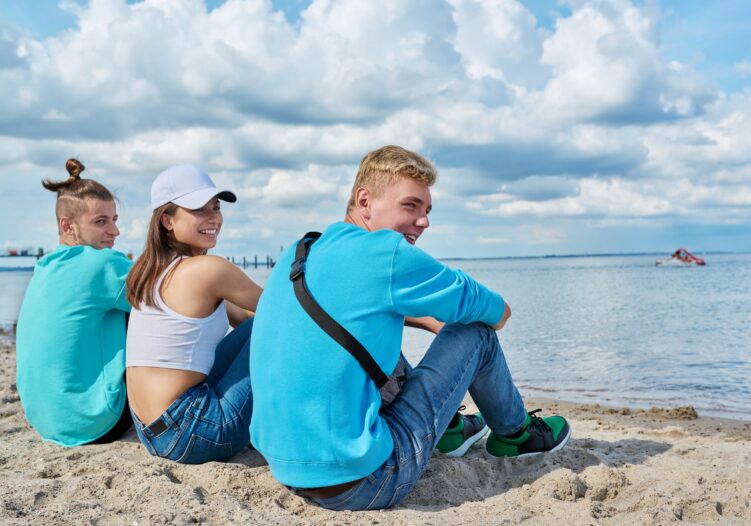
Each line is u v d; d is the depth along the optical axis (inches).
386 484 89.5
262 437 91.0
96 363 123.9
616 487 104.1
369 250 85.9
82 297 120.5
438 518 90.4
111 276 119.5
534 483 103.6
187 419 104.3
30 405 126.6
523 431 115.0
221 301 108.4
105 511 90.1
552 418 122.6
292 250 94.3
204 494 97.7
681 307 741.9
